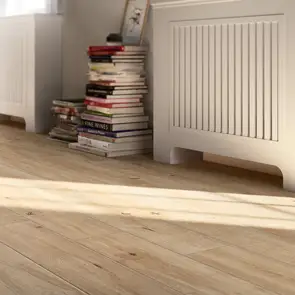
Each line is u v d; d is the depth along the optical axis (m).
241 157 2.77
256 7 2.63
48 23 4.31
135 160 3.29
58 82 4.39
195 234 1.96
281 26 2.53
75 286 1.52
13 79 4.46
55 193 2.52
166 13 3.11
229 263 1.69
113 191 2.56
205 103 2.93
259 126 2.67
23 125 4.70
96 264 1.68
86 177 2.84
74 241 1.89
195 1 2.91
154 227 2.04
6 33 4.49
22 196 2.47
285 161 2.57
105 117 3.41
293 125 2.52
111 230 2.00
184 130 3.07
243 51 2.71
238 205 2.33
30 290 1.49
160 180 2.78
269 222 2.10
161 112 3.21
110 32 3.93
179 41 3.05
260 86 2.64
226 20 2.78
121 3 3.81
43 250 1.80
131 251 1.79
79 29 4.22
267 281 1.55
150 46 3.55
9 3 4.75
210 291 1.49
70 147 3.66
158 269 1.64
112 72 3.38
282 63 2.54
